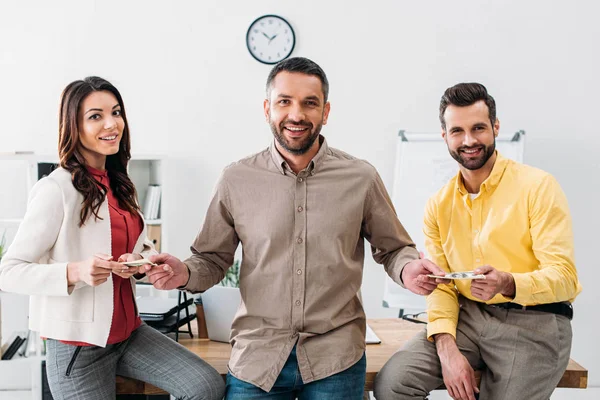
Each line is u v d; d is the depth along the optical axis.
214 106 3.55
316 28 3.52
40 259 1.75
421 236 3.38
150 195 3.39
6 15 3.45
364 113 3.57
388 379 1.99
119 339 1.85
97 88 1.82
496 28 3.51
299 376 1.79
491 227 2.05
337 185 1.86
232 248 2.00
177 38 3.50
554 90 3.53
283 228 1.83
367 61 3.54
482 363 2.10
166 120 3.54
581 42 3.50
